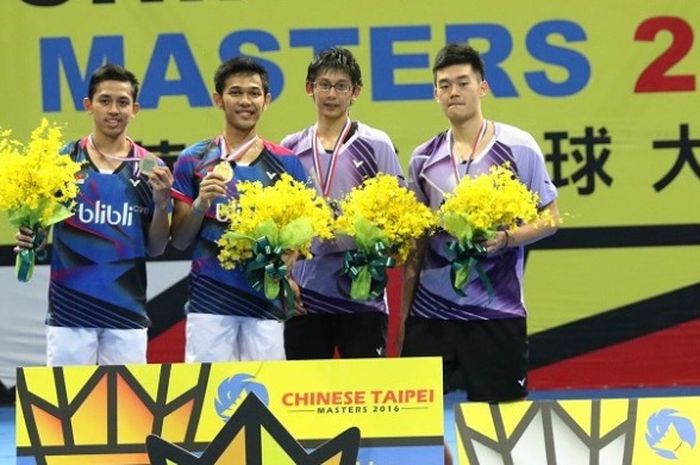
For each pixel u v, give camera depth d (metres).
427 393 4.89
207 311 6.06
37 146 5.69
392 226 5.77
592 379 9.34
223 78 6.06
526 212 5.62
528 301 9.28
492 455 4.79
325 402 4.88
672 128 9.17
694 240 9.23
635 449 4.78
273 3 9.01
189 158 6.13
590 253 9.23
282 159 6.13
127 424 4.84
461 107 5.93
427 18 9.02
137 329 6.16
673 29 9.12
